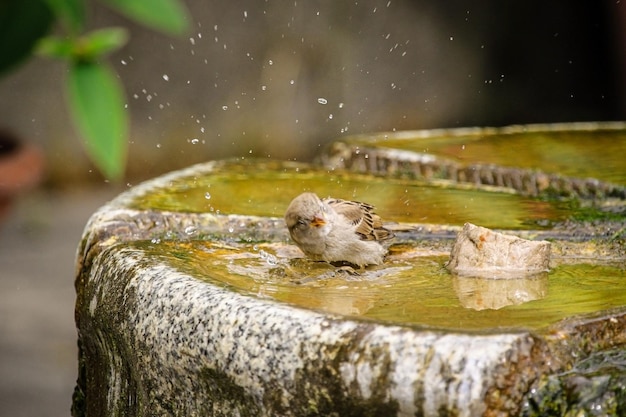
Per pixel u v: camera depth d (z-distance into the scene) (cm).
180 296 611
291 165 1212
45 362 1539
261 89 2588
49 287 1870
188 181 1081
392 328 508
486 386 471
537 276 756
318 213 798
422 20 2770
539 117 2905
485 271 770
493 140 1286
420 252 855
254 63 2580
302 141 2625
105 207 920
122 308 667
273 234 908
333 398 511
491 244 777
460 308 629
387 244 851
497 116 2872
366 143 1259
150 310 630
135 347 642
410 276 766
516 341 487
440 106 2788
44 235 2152
